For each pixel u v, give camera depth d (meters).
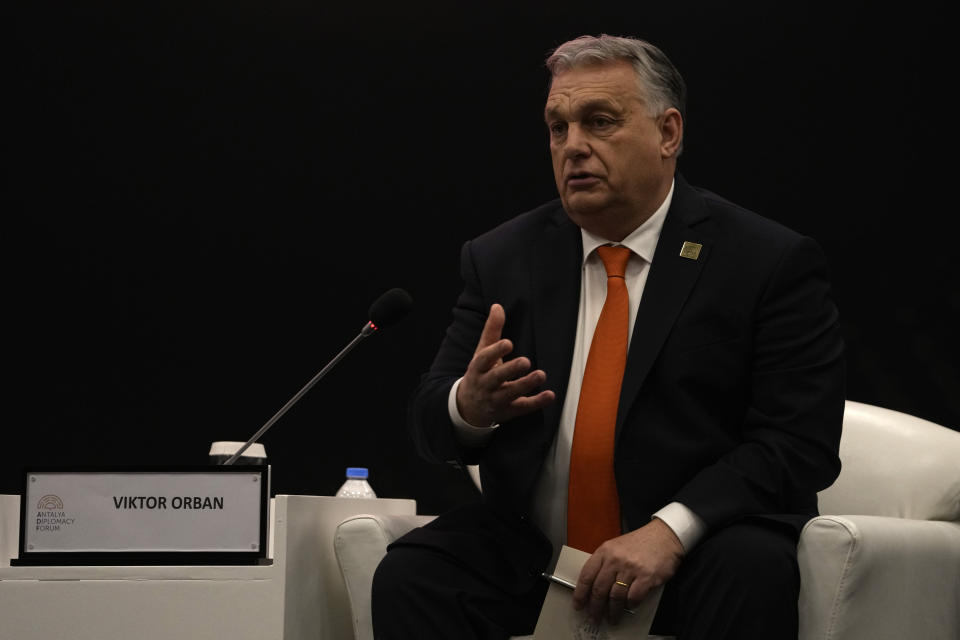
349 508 5.48
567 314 4.88
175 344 10.34
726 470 4.42
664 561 4.23
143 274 10.41
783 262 4.70
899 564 4.35
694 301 4.70
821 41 9.64
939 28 9.40
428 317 10.21
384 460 10.05
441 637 4.45
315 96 10.43
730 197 9.77
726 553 4.17
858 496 5.38
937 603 4.61
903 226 9.42
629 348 4.70
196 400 10.28
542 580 4.68
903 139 9.46
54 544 4.68
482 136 10.28
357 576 4.96
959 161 9.34
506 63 10.27
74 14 10.51
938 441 5.39
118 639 4.61
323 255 10.35
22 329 10.39
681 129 5.01
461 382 4.59
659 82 4.86
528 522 4.72
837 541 4.15
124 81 10.48
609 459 4.62
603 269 4.97
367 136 10.39
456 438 4.71
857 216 9.52
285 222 10.39
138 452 10.27
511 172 10.23
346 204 10.35
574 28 10.15
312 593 4.96
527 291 4.98
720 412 4.70
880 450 5.43
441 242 10.27
